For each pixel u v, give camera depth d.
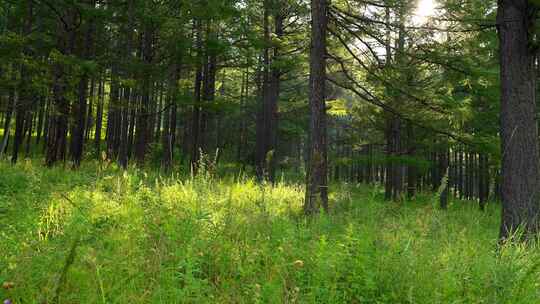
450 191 16.66
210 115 29.56
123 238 4.70
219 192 7.73
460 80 11.10
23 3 16.25
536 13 8.26
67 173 11.80
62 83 15.61
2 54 14.23
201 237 4.48
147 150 23.11
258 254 4.43
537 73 16.97
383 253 4.09
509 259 4.25
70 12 16.28
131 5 16.55
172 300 3.21
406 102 12.04
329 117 36.91
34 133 39.94
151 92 19.00
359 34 11.40
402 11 10.27
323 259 3.83
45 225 5.20
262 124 24.98
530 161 8.00
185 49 17.67
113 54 17.84
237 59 20.00
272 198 9.46
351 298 3.75
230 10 17.22
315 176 9.67
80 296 3.15
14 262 3.61
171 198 6.56
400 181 18.22
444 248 4.91
